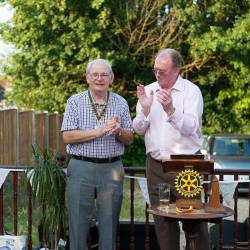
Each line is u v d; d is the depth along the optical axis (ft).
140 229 16.26
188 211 12.12
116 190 14.07
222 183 15.01
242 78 51.16
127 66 50.31
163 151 13.93
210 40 48.34
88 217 14.15
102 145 13.85
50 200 14.82
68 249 15.21
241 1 50.42
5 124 28.66
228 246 16.66
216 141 38.99
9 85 65.72
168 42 50.57
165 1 50.96
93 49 47.93
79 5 49.24
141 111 14.07
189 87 13.87
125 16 50.06
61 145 41.63
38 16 50.08
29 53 51.44
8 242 15.17
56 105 52.49
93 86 13.92
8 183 22.45
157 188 14.16
